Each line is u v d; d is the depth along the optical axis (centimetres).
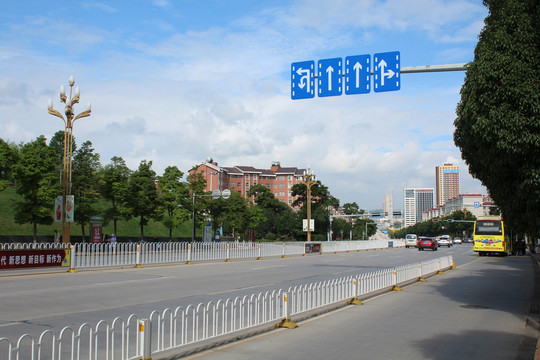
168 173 4700
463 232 12338
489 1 1091
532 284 1794
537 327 952
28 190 3189
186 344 683
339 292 1138
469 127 1079
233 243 3084
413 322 969
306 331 859
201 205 5369
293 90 1414
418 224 17062
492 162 1030
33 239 3256
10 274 1747
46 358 647
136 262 2261
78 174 3806
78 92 2362
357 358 677
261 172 12119
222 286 1520
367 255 4088
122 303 1138
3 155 3159
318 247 4341
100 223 3562
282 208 9194
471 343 793
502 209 1202
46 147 3256
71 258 1988
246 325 881
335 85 1377
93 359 645
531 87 930
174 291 1377
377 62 1343
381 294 1400
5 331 808
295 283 1630
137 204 4162
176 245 2620
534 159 952
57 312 1002
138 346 607
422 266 1931
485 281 1880
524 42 966
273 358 666
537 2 991
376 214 6756
